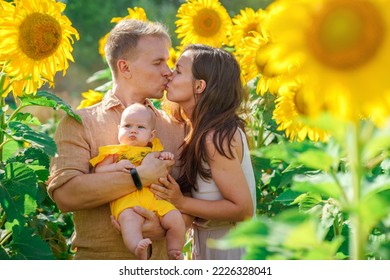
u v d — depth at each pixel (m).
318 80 1.45
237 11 16.92
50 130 6.88
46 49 3.46
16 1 3.43
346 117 1.44
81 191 3.16
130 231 3.11
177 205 3.28
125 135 3.30
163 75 3.45
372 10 1.43
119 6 20.47
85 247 3.29
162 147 3.39
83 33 20.03
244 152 3.42
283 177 3.91
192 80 3.41
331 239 3.19
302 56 1.46
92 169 3.32
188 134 3.47
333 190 1.62
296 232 1.40
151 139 3.37
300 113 3.56
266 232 1.44
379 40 1.42
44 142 3.11
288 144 1.73
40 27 3.42
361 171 1.50
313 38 1.46
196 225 3.46
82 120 3.30
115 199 3.21
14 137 3.14
